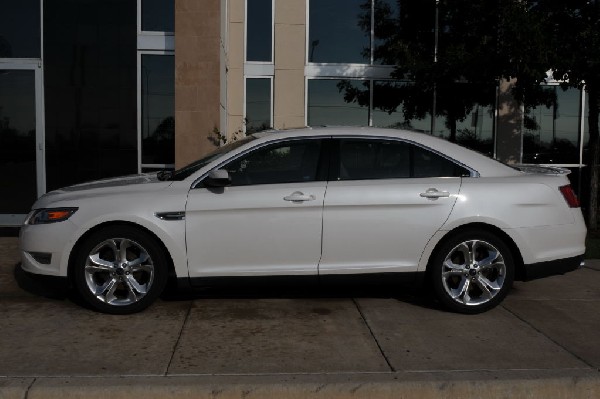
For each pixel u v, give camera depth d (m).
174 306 6.21
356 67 11.47
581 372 4.61
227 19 11.23
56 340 5.23
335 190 5.86
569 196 6.16
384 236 5.88
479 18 9.63
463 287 5.96
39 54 10.81
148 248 5.80
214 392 4.29
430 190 5.90
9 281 7.04
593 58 8.91
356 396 4.34
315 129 6.14
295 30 11.41
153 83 10.93
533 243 5.98
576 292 6.84
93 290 5.82
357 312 6.07
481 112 11.59
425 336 5.39
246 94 11.56
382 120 11.59
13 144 10.85
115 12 10.81
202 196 5.80
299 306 6.26
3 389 4.25
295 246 5.84
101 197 5.82
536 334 5.46
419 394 4.36
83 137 10.89
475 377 4.50
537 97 11.69
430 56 11.01
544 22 9.08
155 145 10.98
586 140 11.79
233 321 5.76
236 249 5.82
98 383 4.35
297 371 4.62
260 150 6.00
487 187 5.98
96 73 10.85
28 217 6.04
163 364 4.73
